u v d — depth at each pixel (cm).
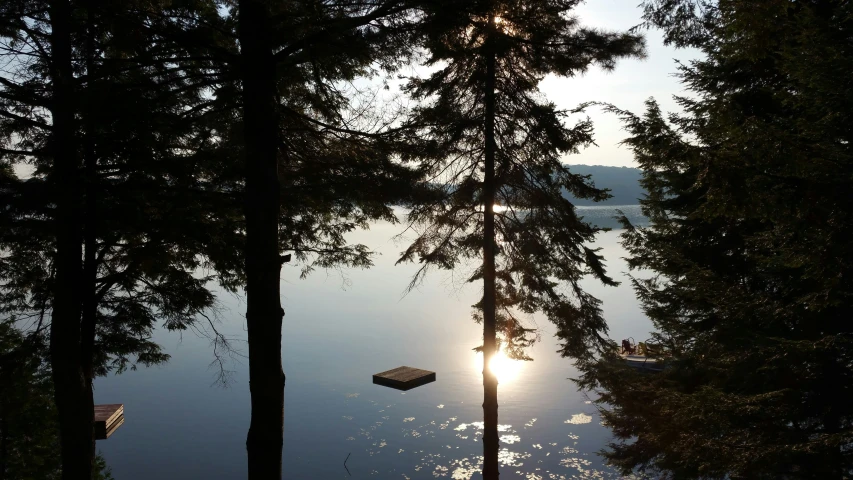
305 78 901
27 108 851
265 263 762
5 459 1395
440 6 747
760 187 636
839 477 729
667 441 1001
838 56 634
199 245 1019
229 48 970
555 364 3550
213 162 951
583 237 1296
